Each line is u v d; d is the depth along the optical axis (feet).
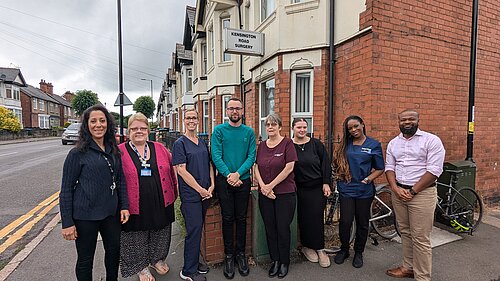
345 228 11.46
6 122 100.63
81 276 8.47
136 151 9.90
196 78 51.24
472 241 13.44
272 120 10.76
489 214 17.39
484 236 14.02
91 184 8.17
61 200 8.02
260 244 11.57
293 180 10.89
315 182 11.41
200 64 48.65
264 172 10.63
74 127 81.92
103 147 8.72
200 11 45.80
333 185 13.93
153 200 9.82
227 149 10.56
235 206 10.78
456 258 11.78
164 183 10.12
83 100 199.82
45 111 176.86
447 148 16.81
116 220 8.97
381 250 12.63
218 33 35.55
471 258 11.78
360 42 15.24
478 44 17.87
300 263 11.55
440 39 16.20
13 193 23.17
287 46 19.13
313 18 18.16
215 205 11.30
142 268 10.16
